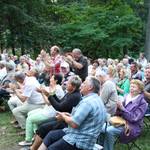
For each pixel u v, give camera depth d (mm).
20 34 19609
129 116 5000
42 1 20312
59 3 23188
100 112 4102
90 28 19453
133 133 5020
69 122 4051
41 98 6328
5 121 7418
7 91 8297
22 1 19453
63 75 6457
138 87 5125
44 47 20016
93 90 4152
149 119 6793
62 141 4152
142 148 5703
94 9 20906
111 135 5000
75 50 6859
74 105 4809
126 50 19984
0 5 18734
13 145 5961
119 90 6695
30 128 5789
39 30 19938
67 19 21672
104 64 9891
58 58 6992
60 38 19984
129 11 21031
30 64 9867
